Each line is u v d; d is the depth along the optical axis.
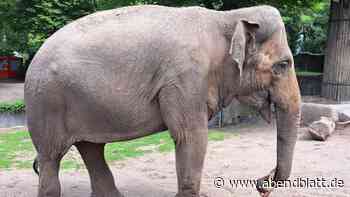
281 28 3.71
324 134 8.57
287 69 3.77
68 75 3.54
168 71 3.52
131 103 3.60
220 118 11.12
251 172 6.22
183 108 3.52
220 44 3.67
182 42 3.52
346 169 6.23
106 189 4.57
